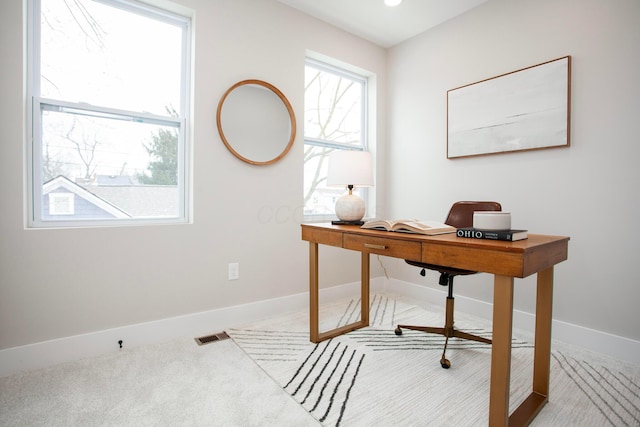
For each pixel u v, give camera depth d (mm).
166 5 2102
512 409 1416
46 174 1823
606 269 1958
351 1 2547
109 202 2010
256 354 1911
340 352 1942
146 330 2037
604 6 1937
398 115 3236
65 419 1327
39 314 1734
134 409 1397
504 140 2385
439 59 2857
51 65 1827
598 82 1965
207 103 2232
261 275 2521
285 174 2637
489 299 2539
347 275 3088
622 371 1741
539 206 2236
